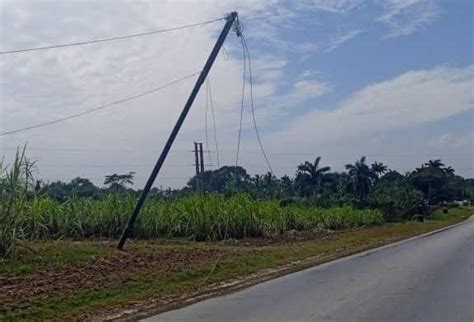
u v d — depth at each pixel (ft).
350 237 127.13
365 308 41.88
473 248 93.97
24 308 40.70
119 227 94.07
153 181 75.87
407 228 176.35
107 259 64.28
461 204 472.85
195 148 169.58
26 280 50.49
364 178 319.27
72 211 90.12
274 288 53.98
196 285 55.16
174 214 100.53
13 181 60.49
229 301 47.21
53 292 46.09
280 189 249.96
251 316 40.32
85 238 89.81
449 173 484.33
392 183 330.13
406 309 41.29
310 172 323.16
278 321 38.17
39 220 78.33
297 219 141.59
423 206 282.15
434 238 123.95
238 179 251.39
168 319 40.19
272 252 83.35
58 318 39.58
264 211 115.85
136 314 41.75
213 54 76.18
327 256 84.12
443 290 49.67
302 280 59.06
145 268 60.70
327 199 234.38
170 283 54.80
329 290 51.31
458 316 38.63
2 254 58.49
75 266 58.59
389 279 57.31
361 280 57.31
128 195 101.65
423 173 408.67
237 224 106.73
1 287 47.06
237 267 67.26
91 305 43.88
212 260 70.08
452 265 68.85
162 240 94.58
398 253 87.04
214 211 102.89
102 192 106.01
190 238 98.84
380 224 204.44
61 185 123.44
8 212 59.21
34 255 60.80
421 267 67.10
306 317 39.19
